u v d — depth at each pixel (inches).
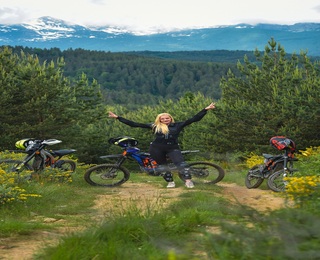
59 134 1296.8
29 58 1278.3
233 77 1192.2
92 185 501.0
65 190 424.5
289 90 1043.9
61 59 1305.4
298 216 109.3
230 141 1078.4
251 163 740.0
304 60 1085.8
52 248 163.8
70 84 1315.2
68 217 300.2
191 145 1256.2
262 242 103.4
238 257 102.4
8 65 1254.9
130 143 486.9
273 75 1101.1
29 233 226.2
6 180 383.6
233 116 1048.8
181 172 461.1
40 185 421.7
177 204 301.9
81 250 156.7
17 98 1211.2
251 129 1023.6
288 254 95.5
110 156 494.6
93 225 206.2
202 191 407.5
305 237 100.0
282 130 965.2
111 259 151.3
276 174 434.0
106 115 1357.0
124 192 443.5
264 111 1021.2
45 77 1229.7
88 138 1459.2
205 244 121.8
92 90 1317.7
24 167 484.7
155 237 189.3
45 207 334.6
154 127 472.4
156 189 464.4
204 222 226.8
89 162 1689.2
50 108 1222.3
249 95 1153.4
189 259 111.4
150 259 130.9
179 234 204.5
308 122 933.2
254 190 440.5
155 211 244.5
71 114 1242.0
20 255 176.6
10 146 1198.3
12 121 1220.5
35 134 1256.8
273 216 113.9
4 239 210.5
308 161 540.1
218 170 477.7
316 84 962.1
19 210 313.6
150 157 476.7
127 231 189.8
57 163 519.2
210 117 1337.4
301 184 214.2
